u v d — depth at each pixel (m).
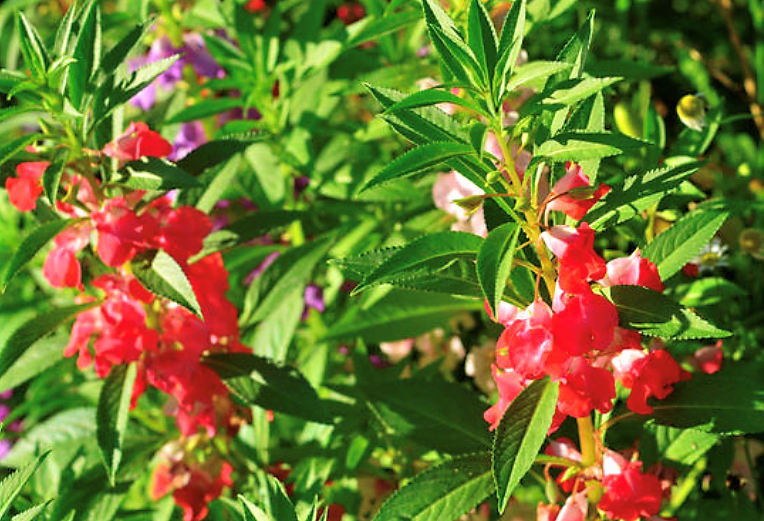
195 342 1.04
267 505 0.93
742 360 1.13
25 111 0.95
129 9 1.35
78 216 1.00
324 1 1.33
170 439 1.13
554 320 0.84
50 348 1.09
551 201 0.85
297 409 1.03
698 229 0.91
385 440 1.11
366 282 0.83
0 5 1.47
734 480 1.08
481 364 1.20
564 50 0.88
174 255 0.99
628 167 1.13
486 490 0.92
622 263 0.86
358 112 1.62
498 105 0.84
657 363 0.88
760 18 1.47
